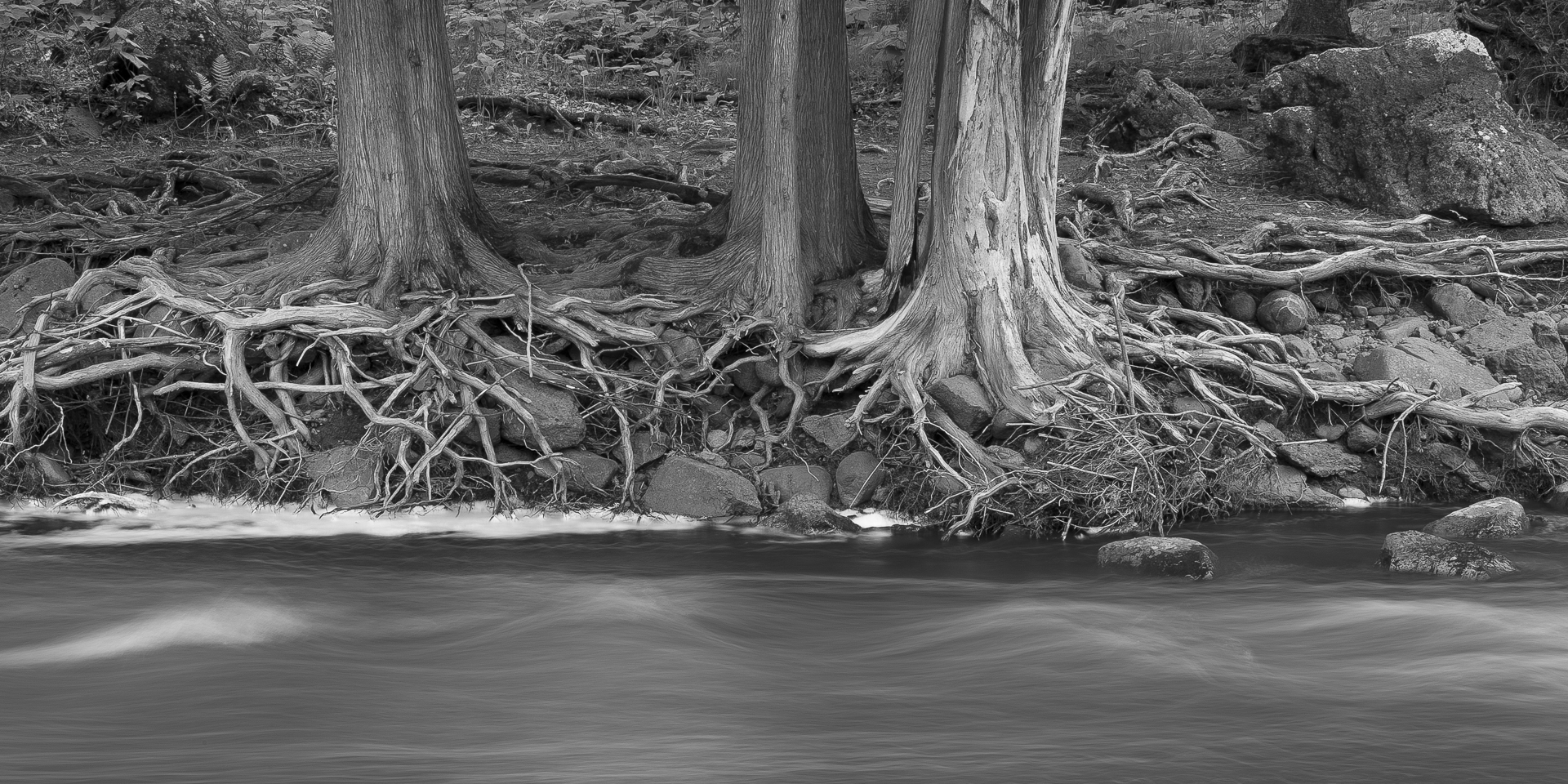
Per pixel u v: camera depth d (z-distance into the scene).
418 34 10.51
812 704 6.14
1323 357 11.19
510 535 8.96
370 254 10.47
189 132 17.58
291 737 5.67
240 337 9.73
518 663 6.62
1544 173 13.98
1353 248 12.73
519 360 9.82
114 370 9.75
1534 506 9.84
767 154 10.20
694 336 10.31
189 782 5.19
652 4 24.73
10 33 18.25
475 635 7.04
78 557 8.38
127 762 5.39
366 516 9.27
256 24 19.83
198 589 7.76
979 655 6.80
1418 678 6.50
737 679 6.43
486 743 5.62
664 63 21.92
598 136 18.23
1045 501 9.04
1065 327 9.89
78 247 11.98
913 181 10.19
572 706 6.07
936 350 9.73
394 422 9.35
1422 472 10.06
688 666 6.61
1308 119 14.88
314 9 21.42
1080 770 5.44
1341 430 10.23
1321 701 6.22
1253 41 20.02
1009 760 5.50
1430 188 13.95
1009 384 9.52
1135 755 5.61
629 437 9.56
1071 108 18.64
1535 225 13.80
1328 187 14.73
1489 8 19.39
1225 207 14.41
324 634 7.06
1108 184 15.15
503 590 7.78
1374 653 6.85
